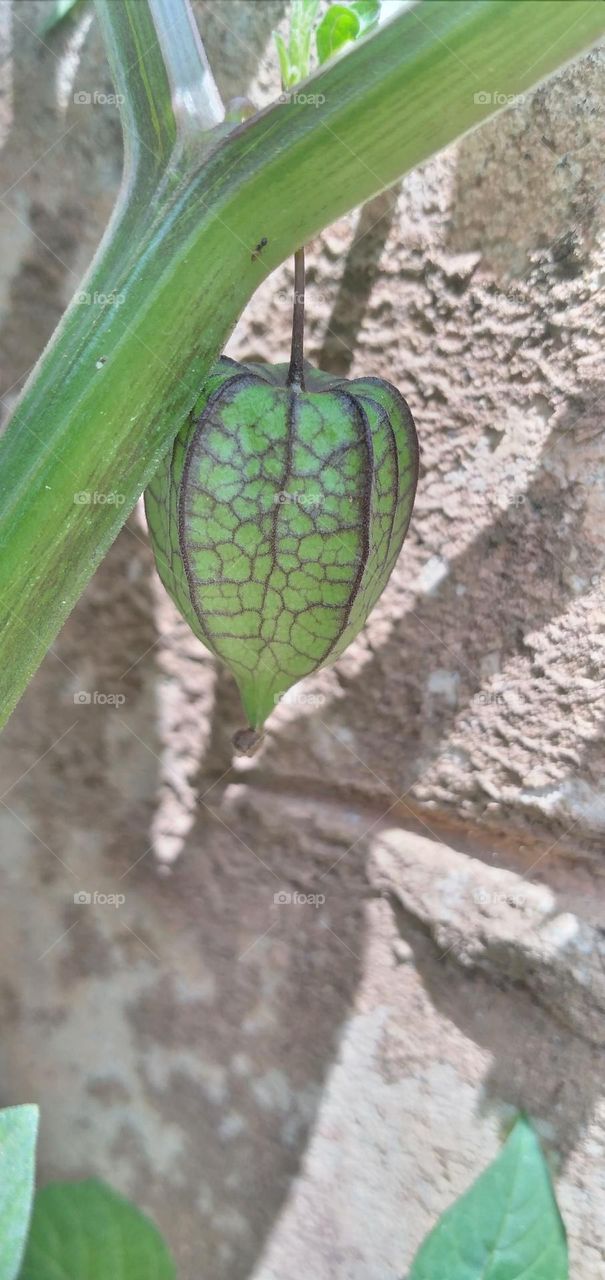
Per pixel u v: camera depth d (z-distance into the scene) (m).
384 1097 0.20
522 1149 0.17
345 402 0.16
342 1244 0.21
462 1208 0.17
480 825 0.19
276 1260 0.21
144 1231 0.17
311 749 0.21
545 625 0.19
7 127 0.20
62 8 0.20
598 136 0.18
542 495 0.19
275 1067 0.21
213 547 0.16
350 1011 0.21
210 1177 0.21
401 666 0.20
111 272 0.14
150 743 0.21
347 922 0.21
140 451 0.14
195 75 0.14
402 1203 0.20
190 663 0.21
